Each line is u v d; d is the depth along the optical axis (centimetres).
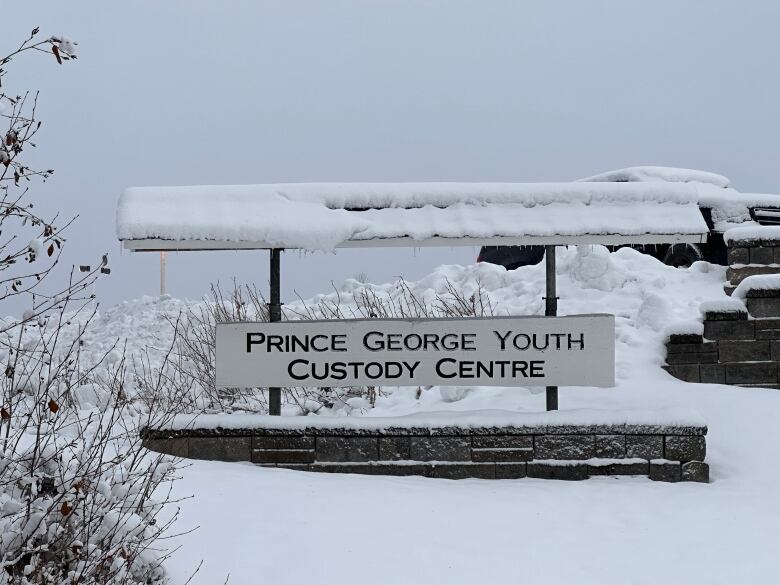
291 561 596
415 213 848
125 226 820
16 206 509
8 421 520
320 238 825
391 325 859
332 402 1050
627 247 1513
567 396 968
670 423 816
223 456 831
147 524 528
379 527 661
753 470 834
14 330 1411
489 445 823
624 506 736
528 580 589
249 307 1380
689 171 1758
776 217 1630
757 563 620
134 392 1181
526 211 855
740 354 1051
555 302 870
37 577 469
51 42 507
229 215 834
